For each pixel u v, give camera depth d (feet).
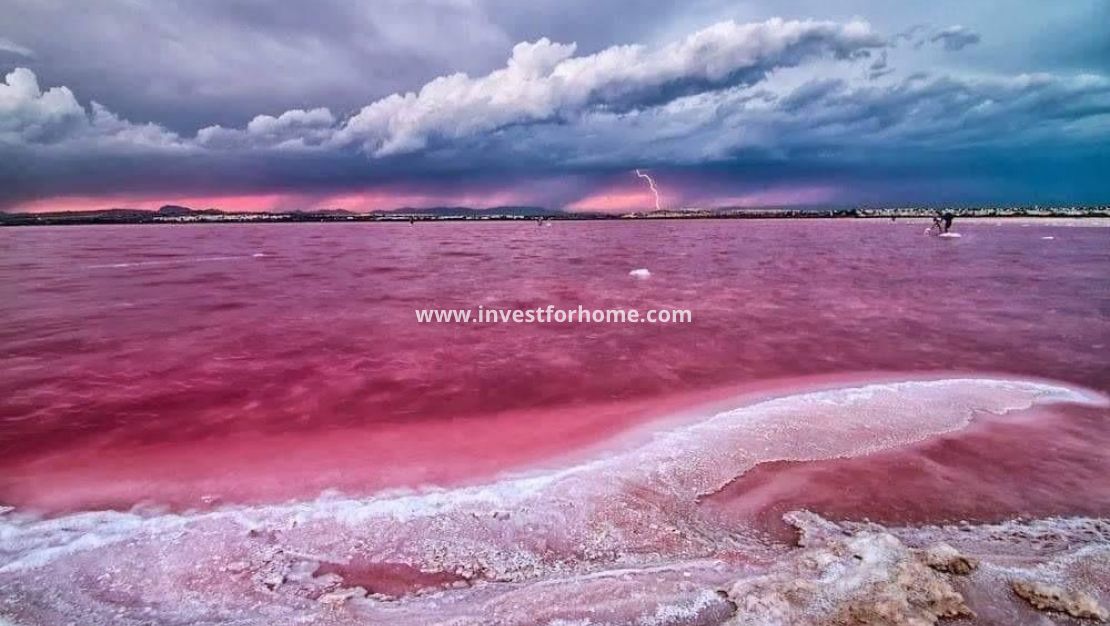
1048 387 25.58
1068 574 12.46
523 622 11.18
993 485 16.69
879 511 15.37
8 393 25.80
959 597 11.44
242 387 26.73
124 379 27.96
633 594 12.00
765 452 19.07
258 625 11.27
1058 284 58.95
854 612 10.98
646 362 30.86
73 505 16.03
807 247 118.21
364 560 13.37
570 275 71.20
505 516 15.20
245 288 59.52
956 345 33.81
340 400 24.99
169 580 12.70
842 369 29.12
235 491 16.76
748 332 38.06
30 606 11.89
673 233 201.46
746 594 11.69
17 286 60.59
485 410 23.75
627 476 17.39
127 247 132.26
